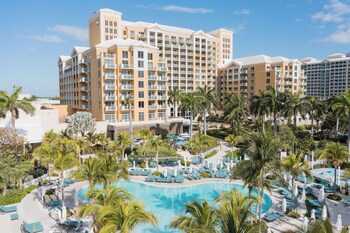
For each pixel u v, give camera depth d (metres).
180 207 32.25
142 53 76.56
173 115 104.25
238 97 74.81
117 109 75.56
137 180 41.06
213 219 17.84
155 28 106.06
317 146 56.69
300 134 57.94
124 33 102.69
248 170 25.03
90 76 81.25
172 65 111.00
